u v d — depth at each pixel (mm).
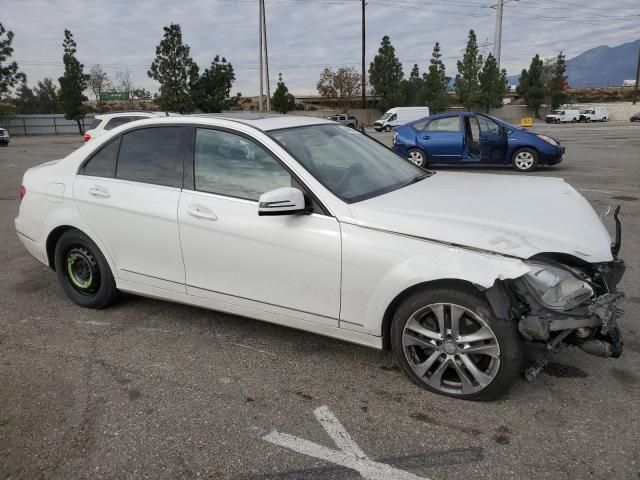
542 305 2711
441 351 2988
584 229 2975
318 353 3631
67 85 51406
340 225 3105
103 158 4117
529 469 2471
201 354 3643
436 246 2865
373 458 2580
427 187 3639
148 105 70000
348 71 60469
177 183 3721
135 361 3557
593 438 2668
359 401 3051
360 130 4586
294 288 3295
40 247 4461
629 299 4359
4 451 2674
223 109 37438
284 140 3516
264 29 32188
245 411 2977
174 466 2549
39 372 3430
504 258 2719
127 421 2898
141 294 4051
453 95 61312
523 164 12055
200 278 3666
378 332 3131
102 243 4090
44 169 4527
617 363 3375
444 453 2598
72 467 2555
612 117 59875
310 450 2646
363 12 49250
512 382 2887
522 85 60625
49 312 4387
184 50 35062
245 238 3375
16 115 52375
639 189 9297
